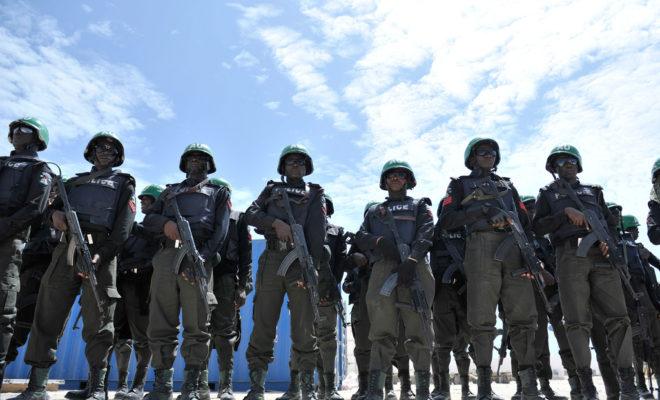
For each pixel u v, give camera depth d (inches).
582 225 217.3
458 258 259.9
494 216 202.5
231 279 280.2
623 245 238.8
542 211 232.1
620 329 211.3
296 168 223.8
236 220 282.5
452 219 211.9
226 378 275.3
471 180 219.5
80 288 205.3
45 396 191.5
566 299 216.1
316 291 196.2
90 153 226.1
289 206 208.7
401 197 224.8
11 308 189.9
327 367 264.7
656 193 262.7
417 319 195.2
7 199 195.3
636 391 204.1
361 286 289.7
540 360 272.2
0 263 189.3
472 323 198.7
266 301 206.1
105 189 208.5
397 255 199.5
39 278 242.4
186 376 182.5
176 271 188.4
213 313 275.7
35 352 190.5
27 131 212.4
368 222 217.6
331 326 268.1
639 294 279.3
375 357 192.2
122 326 277.6
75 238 190.9
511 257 201.3
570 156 237.0
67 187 211.6
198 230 198.8
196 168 218.1
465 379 277.9
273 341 208.4
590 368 207.6
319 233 211.6
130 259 266.5
